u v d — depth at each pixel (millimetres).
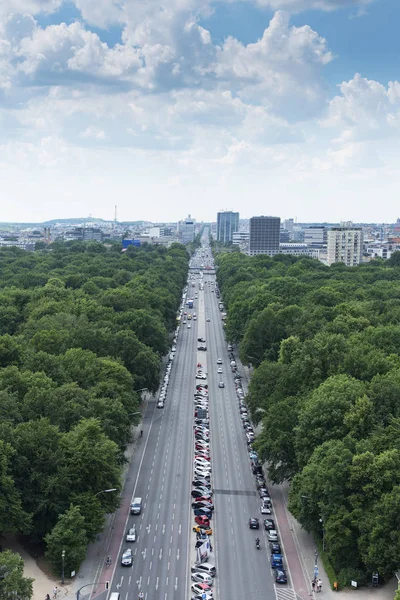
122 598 132625
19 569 121062
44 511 145500
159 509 172000
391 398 161625
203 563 145000
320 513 144375
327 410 164250
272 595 135750
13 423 159250
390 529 129000
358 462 139750
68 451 151000
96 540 155750
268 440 177625
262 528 164875
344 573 138750
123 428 183125
